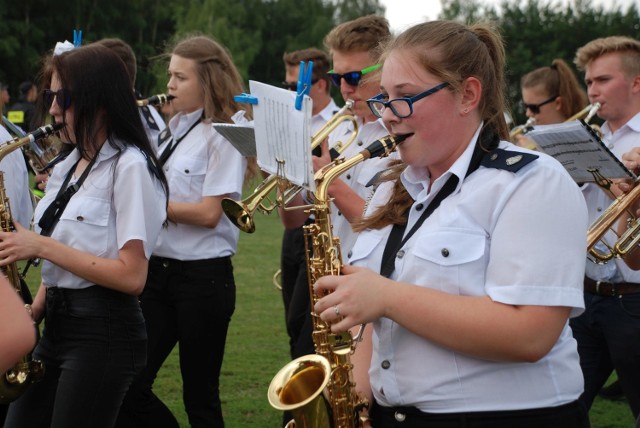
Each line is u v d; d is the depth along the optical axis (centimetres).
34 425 329
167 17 4769
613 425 501
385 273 227
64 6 4262
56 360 322
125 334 322
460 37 218
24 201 418
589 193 422
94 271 308
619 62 438
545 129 347
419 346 216
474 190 214
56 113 325
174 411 515
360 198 356
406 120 215
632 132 441
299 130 231
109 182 319
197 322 430
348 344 239
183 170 436
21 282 362
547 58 3375
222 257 439
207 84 443
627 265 360
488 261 211
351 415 241
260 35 4928
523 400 211
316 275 248
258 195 284
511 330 199
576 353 225
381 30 382
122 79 325
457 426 211
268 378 574
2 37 3975
